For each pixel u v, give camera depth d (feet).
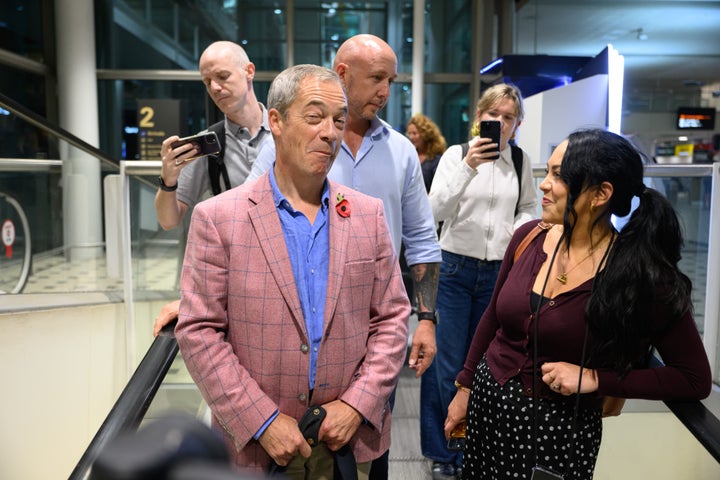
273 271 4.46
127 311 9.95
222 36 27.32
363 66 5.77
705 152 30.14
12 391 8.73
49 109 27.40
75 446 10.06
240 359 4.58
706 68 29.40
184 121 17.21
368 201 4.98
